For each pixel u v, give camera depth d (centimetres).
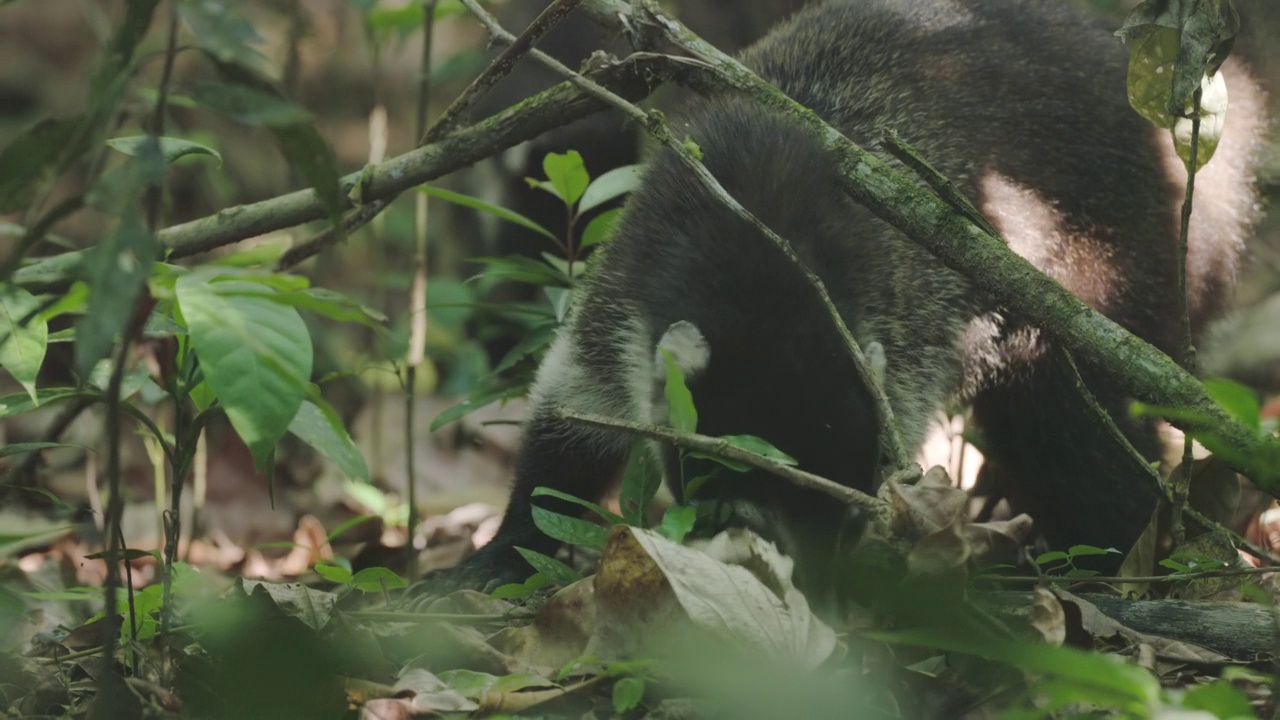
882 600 409
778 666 371
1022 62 727
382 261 1163
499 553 654
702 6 963
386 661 424
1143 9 475
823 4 777
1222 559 505
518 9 936
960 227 486
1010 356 713
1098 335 451
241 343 330
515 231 961
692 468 520
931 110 699
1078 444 707
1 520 687
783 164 584
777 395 514
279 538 806
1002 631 405
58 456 807
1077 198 711
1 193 342
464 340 1100
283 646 379
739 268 549
